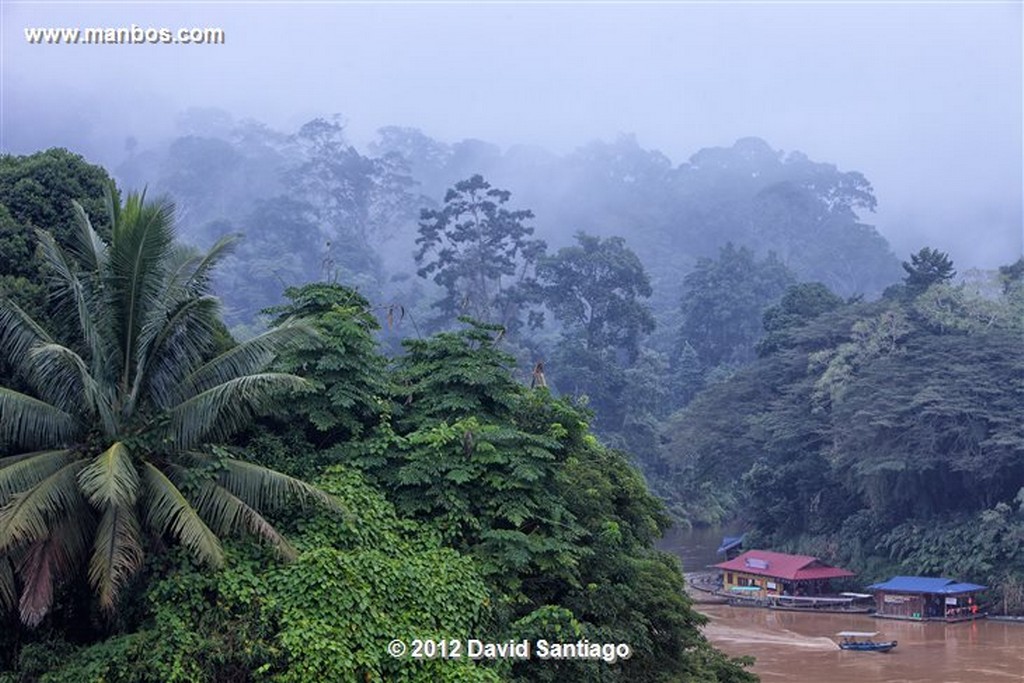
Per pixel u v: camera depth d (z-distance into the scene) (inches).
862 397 3376.0
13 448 1040.2
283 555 981.8
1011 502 3248.0
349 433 1182.9
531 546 1115.3
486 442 1153.4
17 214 1207.6
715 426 4037.9
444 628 1027.9
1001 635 2701.8
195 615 952.3
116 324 1012.5
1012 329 3575.3
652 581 1346.0
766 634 2741.1
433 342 1261.1
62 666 956.0
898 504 3412.9
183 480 982.4
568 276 5521.7
